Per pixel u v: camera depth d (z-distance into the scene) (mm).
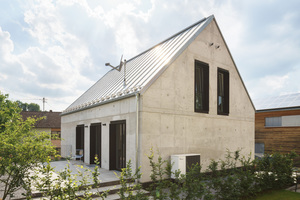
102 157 11484
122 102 9961
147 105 8797
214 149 11453
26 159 4926
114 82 13953
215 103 11898
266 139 19531
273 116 19250
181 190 5621
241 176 7453
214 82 11984
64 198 4484
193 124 10539
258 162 8633
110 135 10836
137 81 10258
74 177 4887
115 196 7242
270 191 8523
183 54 10430
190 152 10234
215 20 12422
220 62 12484
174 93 9852
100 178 8812
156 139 8953
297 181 9750
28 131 5637
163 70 9430
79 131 15492
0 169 4793
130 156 9023
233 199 6539
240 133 13289
